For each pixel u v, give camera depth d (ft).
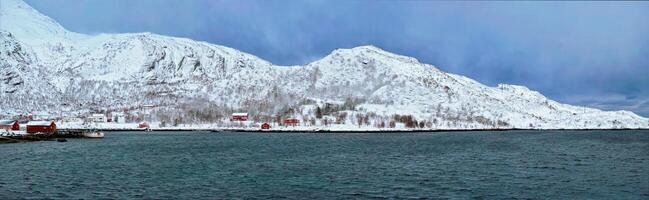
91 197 191.72
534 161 324.19
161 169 274.77
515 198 193.36
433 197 195.52
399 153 390.83
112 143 523.70
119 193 200.03
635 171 270.26
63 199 187.83
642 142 574.15
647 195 199.00
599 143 546.26
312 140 593.42
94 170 269.44
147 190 207.10
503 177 247.29
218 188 212.43
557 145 502.79
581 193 203.41
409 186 220.02
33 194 196.95
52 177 241.55
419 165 299.99
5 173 255.50
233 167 285.84
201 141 565.94
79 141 566.36
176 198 191.01
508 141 578.25
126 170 269.85
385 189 212.43
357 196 196.85
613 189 212.43
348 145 493.77
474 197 195.52
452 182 231.50
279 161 321.52
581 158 347.36
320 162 316.81
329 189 211.41
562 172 266.16
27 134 623.36
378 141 570.87
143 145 486.79
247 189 210.38
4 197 190.90
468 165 300.20
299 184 223.92
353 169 278.26
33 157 345.92
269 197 193.67
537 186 219.82
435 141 574.15
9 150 414.41
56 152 392.68
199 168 280.10
